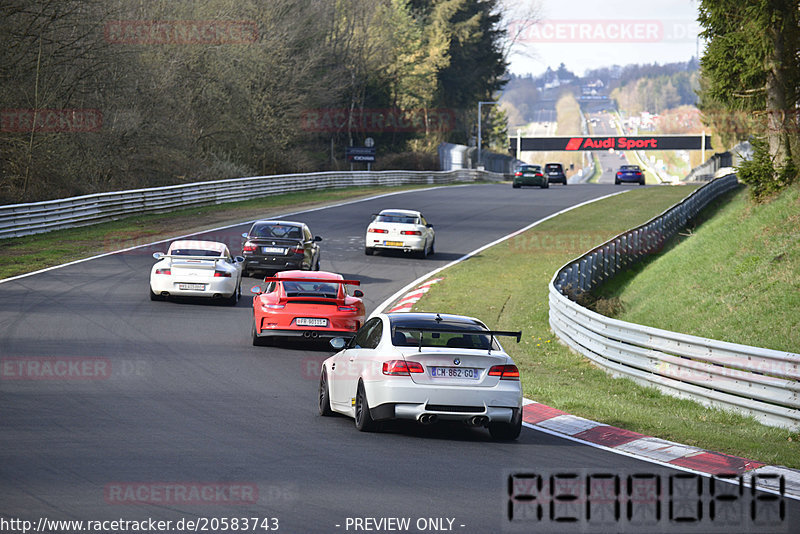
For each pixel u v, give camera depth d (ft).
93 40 472.85
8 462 85.15
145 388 130.82
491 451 100.68
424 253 329.11
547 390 142.41
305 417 117.29
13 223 331.36
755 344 175.52
